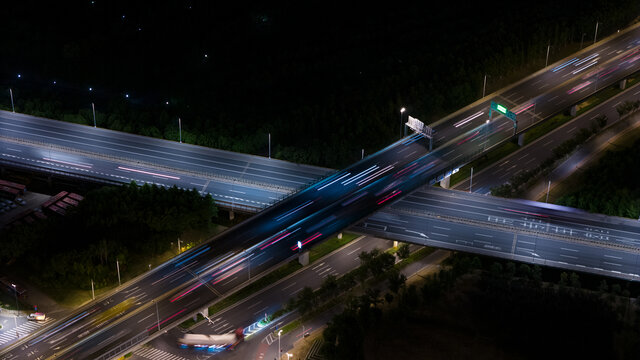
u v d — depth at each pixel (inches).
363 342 7760.8
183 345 7746.1
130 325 7672.2
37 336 7711.6
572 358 7544.3
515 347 7677.2
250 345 7785.4
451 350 7657.5
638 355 7440.9
